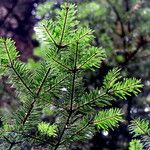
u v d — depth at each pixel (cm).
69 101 75
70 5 70
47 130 74
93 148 315
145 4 374
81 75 74
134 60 303
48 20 71
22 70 75
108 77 73
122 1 355
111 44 311
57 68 73
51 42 71
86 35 71
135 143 81
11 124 77
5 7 657
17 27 629
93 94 74
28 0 774
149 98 351
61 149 76
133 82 72
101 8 347
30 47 454
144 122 84
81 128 75
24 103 76
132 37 307
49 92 75
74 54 72
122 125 314
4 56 72
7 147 76
